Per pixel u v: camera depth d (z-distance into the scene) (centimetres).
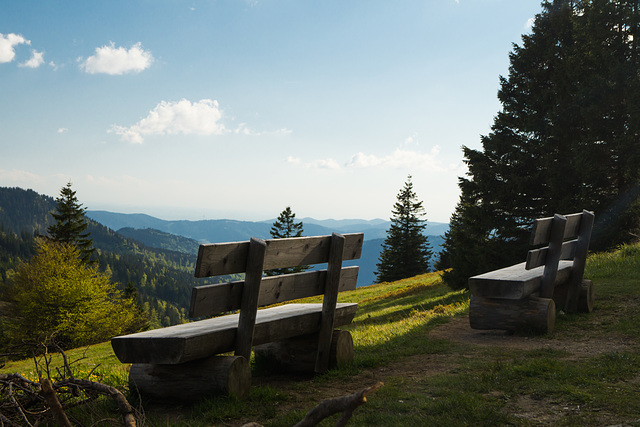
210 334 382
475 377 436
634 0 1891
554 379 411
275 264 423
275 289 429
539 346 566
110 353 1803
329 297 482
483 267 2131
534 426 311
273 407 372
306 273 467
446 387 412
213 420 344
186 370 388
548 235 652
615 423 306
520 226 2191
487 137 2253
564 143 2089
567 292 745
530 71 2244
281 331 441
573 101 1973
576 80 2011
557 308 773
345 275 516
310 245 461
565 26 2167
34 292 3225
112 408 378
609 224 1902
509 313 643
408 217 6381
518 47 2314
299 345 498
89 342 3319
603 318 684
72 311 3253
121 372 549
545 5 2262
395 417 332
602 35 1916
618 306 747
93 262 4838
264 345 514
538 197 2164
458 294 2150
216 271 374
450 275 2244
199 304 362
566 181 1995
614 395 360
